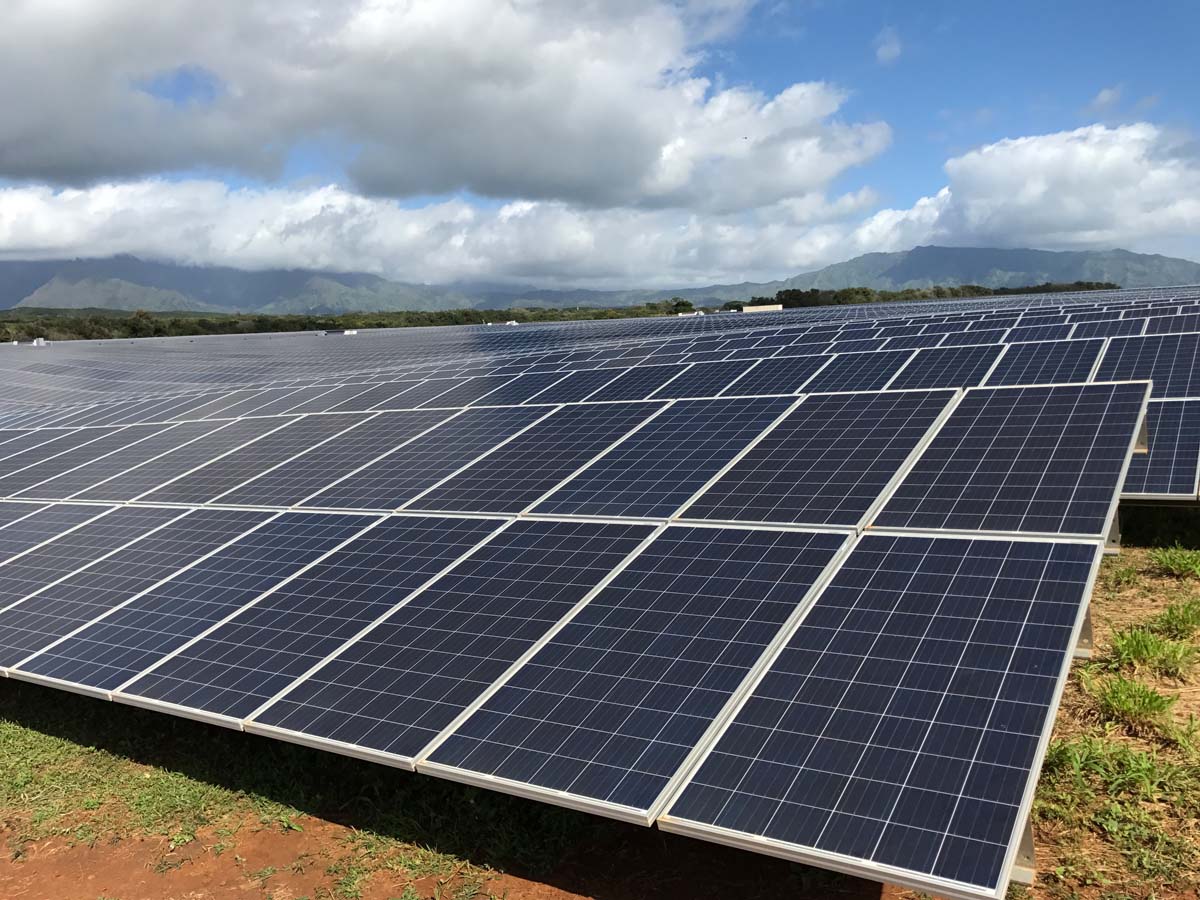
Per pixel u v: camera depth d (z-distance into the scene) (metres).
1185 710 9.89
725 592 9.30
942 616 8.10
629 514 11.80
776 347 32.06
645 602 9.47
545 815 8.94
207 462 19.34
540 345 49.16
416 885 8.31
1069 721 9.88
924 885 5.63
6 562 15.39
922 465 11.28
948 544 9.27
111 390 47.41
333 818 9.66
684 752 7.18
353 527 13.48
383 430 19.12
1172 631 11.93
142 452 21.69
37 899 8.70
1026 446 10.95
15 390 49.78
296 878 8.62
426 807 9.45
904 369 21.77
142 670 10.61
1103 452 10.30
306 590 11.62
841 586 8.93
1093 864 7.47
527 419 17.73
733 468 12.59
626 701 7.97
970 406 12.77
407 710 8.64
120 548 14.87
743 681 7.81
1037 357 21.25
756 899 7.62
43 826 10.07
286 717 9.02
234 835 9.52
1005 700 6.89
